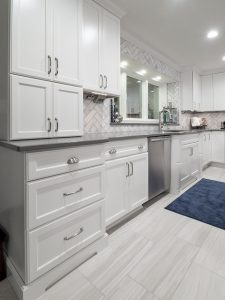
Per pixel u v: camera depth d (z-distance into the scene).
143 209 2.35
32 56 1.37
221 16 2.34
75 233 1.35
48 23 1.45
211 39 2.96
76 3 1.64
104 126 2.59
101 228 1.56
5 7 1.31
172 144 2.85
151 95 4.06
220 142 4.62
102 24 2.00
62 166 1.24
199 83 4.73
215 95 4.68
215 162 4.81
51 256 1.22
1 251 1.30
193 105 4.39
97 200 1.50
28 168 1.07
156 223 2.03
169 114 4.03
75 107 1.66
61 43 1.54
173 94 4.35
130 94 3.38
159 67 3.57
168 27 2.60
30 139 1.38
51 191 1.19
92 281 1.28
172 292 1.19
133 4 2.09
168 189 2.90
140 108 3.62
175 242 1.71
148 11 2.22
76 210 1.35
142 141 2.21
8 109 1.29
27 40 1.34
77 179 1.34
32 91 1.38
